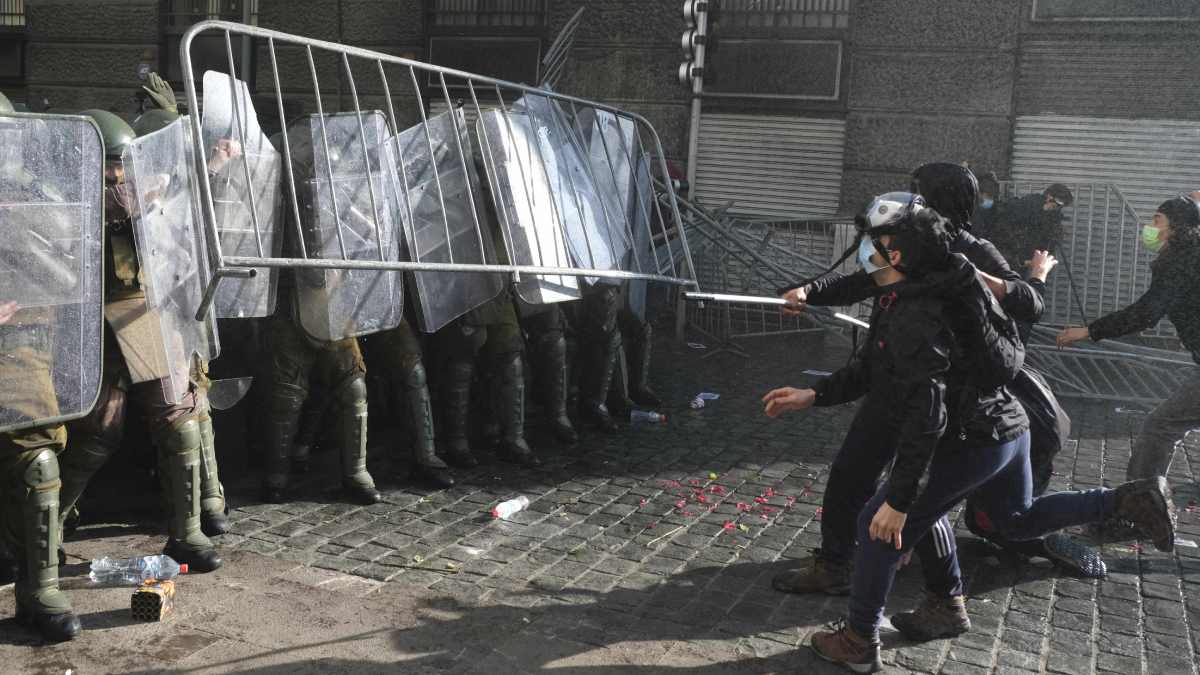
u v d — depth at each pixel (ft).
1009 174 33.53
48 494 10.89
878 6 34.45
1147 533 11.83
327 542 14.15
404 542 14.24
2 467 10.85
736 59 36.78
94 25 45.09
